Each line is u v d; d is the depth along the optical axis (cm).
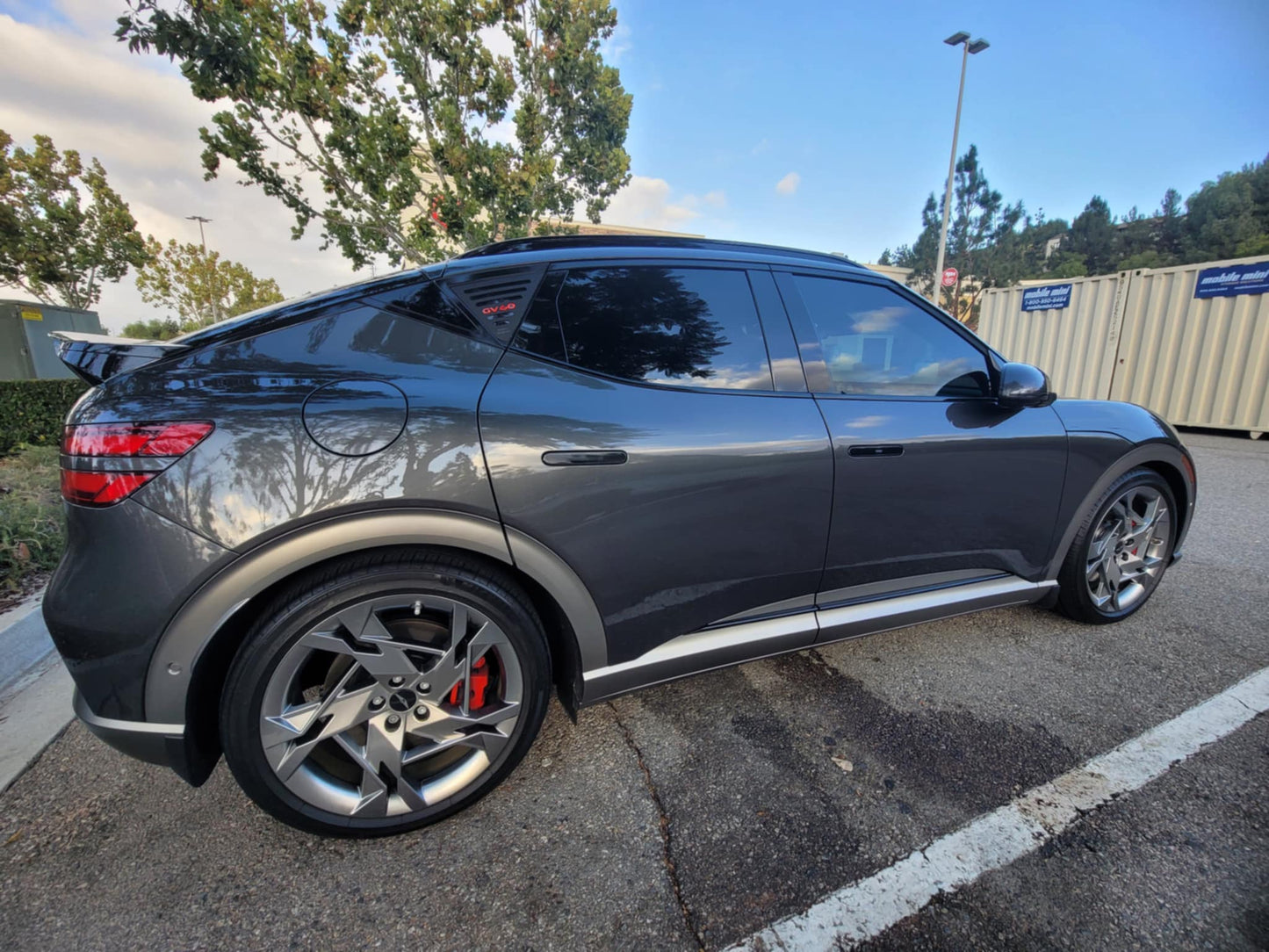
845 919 129
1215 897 133
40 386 594
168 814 160
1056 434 228
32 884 138
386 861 146
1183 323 826
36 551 304
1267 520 421
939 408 209
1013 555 231
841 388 197
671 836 153
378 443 137
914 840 150
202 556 126
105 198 1546
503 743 159
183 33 396
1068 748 184
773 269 198
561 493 152
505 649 156
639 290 176
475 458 143
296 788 142
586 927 128
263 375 136
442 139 841
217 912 132
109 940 125
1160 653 241
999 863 143
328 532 133
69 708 207
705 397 174
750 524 177
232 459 128
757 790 168
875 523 198
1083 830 152
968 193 4019
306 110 765
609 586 163
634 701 212
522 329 160
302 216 880
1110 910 130
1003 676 225
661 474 163
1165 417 855
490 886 139
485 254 174
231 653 140
